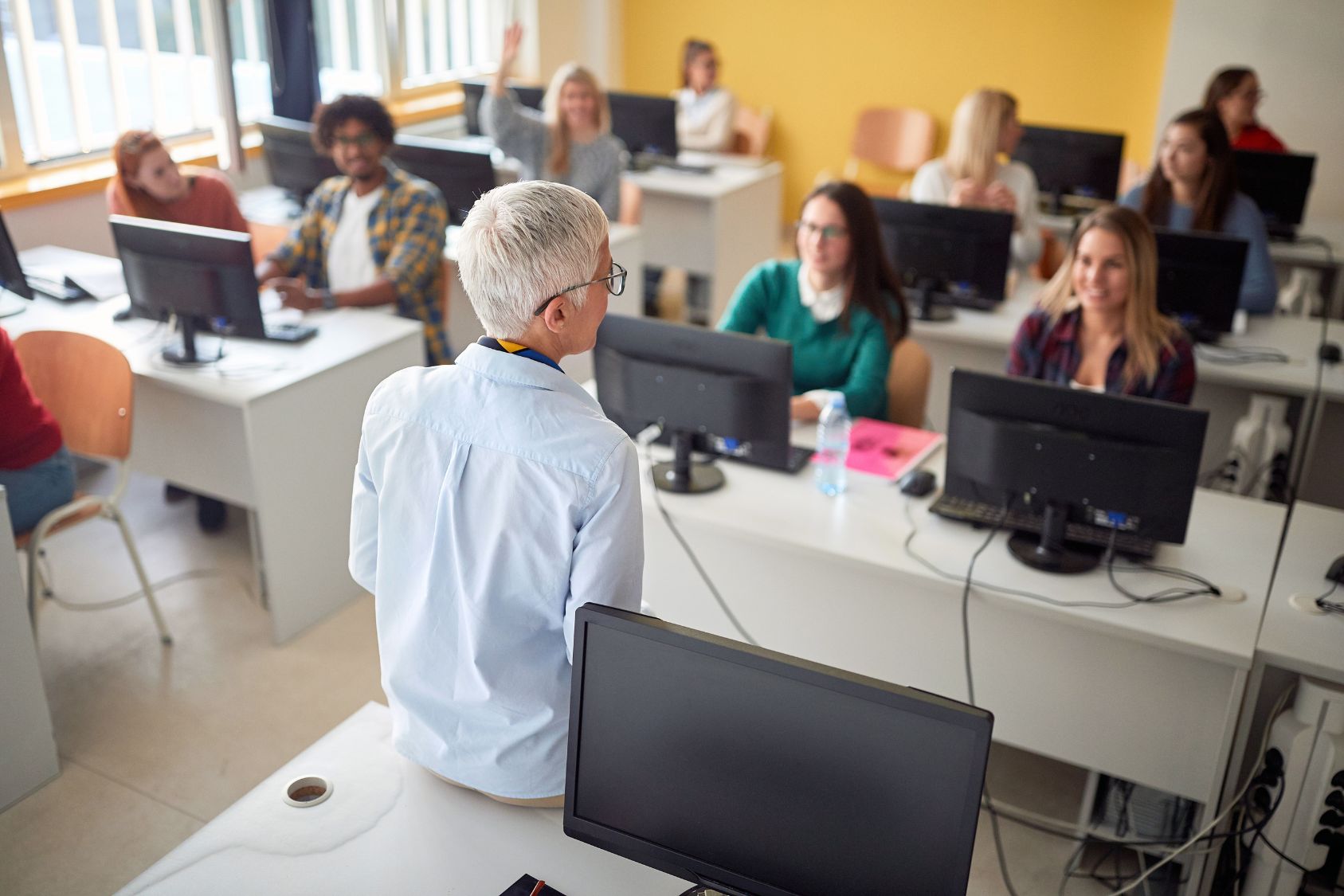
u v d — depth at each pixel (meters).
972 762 1.05
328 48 5.31
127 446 2.69
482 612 1.26
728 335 2.20
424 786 1.47
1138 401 1.93
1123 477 1.97
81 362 2.72
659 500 2.33
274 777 1.48
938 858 1.09
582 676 1.21
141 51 4.30
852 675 1.09
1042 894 2.17
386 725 1.59
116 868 2.21
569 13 6.66
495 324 1.24
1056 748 2.19
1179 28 5.07
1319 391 3.01
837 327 2.77
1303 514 2.34
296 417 2.86
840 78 6.48
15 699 2.32
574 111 4.39
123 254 2.93
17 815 2.33
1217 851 1.98
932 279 3.47
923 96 6.29
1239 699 1.88
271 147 4.40
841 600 2.32
